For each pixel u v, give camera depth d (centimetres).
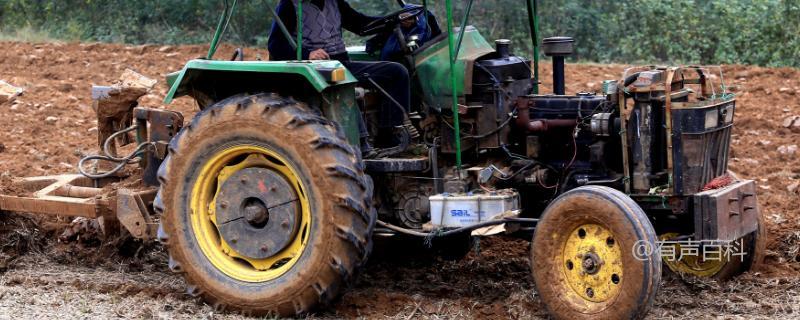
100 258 765
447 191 657
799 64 1723
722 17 1828
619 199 582
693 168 618
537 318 628
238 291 639
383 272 744
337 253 613
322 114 640
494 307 647
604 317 584
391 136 690
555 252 604
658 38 1823
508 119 669
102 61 1728
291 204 630
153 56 1772
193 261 650
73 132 1230
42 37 2048
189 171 648
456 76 664
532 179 669
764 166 1062
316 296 625
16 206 742
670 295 676
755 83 1459
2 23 2264
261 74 646
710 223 608
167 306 648
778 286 691
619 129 636
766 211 891
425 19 716
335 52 686
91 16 2245
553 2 1864
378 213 684
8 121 1271
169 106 1358
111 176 760
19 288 684
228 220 646
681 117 616
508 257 782
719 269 705
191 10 2161
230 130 634
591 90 1374
